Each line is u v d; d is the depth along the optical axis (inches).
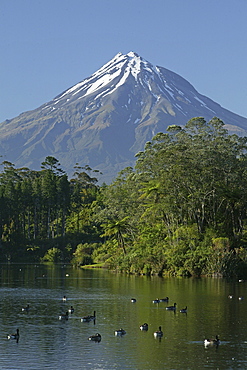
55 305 2493.8
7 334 1876.2
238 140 4643.2
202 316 2213.3
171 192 4256.9
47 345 1737.2
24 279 3846.0
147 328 1956.2
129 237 5196.9
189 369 1518.2
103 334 1882.4
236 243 4131.4
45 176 7303.2
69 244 6727.4
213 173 4170.8
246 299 2672.2
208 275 3929.6
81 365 1545.3
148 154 5093.5
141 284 3422.7
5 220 6815.9
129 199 5206.7
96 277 4030.5
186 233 4101.9
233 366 1542.8
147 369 1518.2
